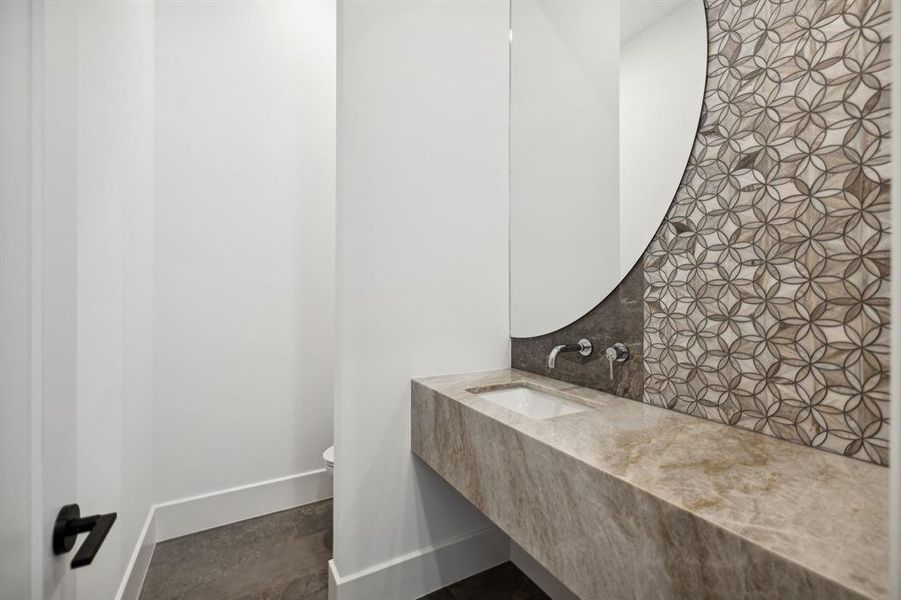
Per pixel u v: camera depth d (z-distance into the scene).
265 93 2.21
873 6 0.76
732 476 0.72
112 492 1.21
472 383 1.51
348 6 1.44
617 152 1.35
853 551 0.50
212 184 2.06
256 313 2.16
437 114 1.63
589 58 1.45
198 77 2.03
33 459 0.47
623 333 1.33
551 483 0.88
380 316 1.52
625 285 1.32
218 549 1.82
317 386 2.32
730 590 0.55
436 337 1.63
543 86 1.66
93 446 1.05
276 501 2.17
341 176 1.45
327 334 2.36
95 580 1.10
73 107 0.60
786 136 0.89
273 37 2.23
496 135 1.79
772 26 0.92
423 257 1.60
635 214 1.28
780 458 0.81
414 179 1.58
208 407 2.03
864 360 0.78
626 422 1.05
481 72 1.74
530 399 1.56
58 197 0.53
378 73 1.50
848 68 0.80
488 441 1.11
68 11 0.58
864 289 0.78
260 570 1.67
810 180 0.86
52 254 0.51
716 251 1.05
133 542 1.48
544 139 1.65
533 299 1.71
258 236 2.17
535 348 1.70
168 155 1.95
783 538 0.53
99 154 1.09
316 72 2.36
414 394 1.55
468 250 1.71
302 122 2.31
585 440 0.92
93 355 1.05
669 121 1.17
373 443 1.50
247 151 2.15
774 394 0.93
